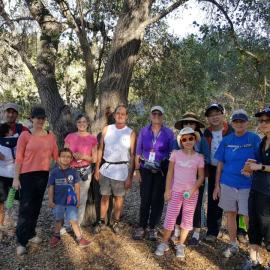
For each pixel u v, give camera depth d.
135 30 4.47
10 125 4.13
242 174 3.47
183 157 3.78
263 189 3.23
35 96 6.77
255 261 3.45
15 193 4.07
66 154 3.93
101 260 3.74
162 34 6.40
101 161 4.21
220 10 5.00
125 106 4.38
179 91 6.52
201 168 3.75
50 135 3.92
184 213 3.77
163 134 4.02
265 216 3.24
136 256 3.81
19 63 6.46
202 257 3.79
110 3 5.14
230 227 3.73
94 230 4.29
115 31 4.59
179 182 3.77
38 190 3.84
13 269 3.57
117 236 4.23
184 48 6.35
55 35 4.93
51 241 3.96
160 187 4.09
